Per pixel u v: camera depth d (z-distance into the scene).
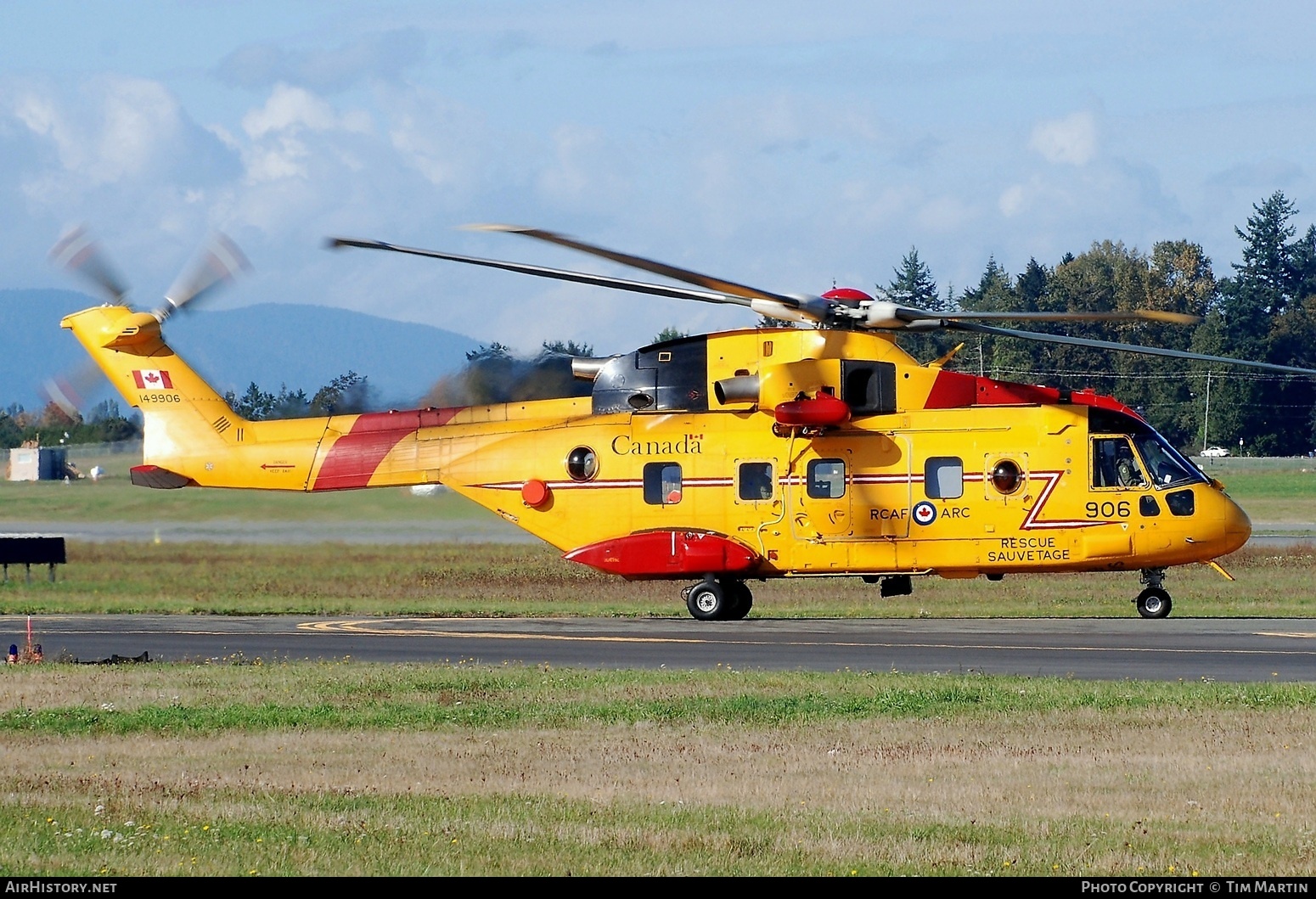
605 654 78.12
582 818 40.66
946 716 56.22
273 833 39.22
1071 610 106.38
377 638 87.44
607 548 98.75
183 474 107.88
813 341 96.50
